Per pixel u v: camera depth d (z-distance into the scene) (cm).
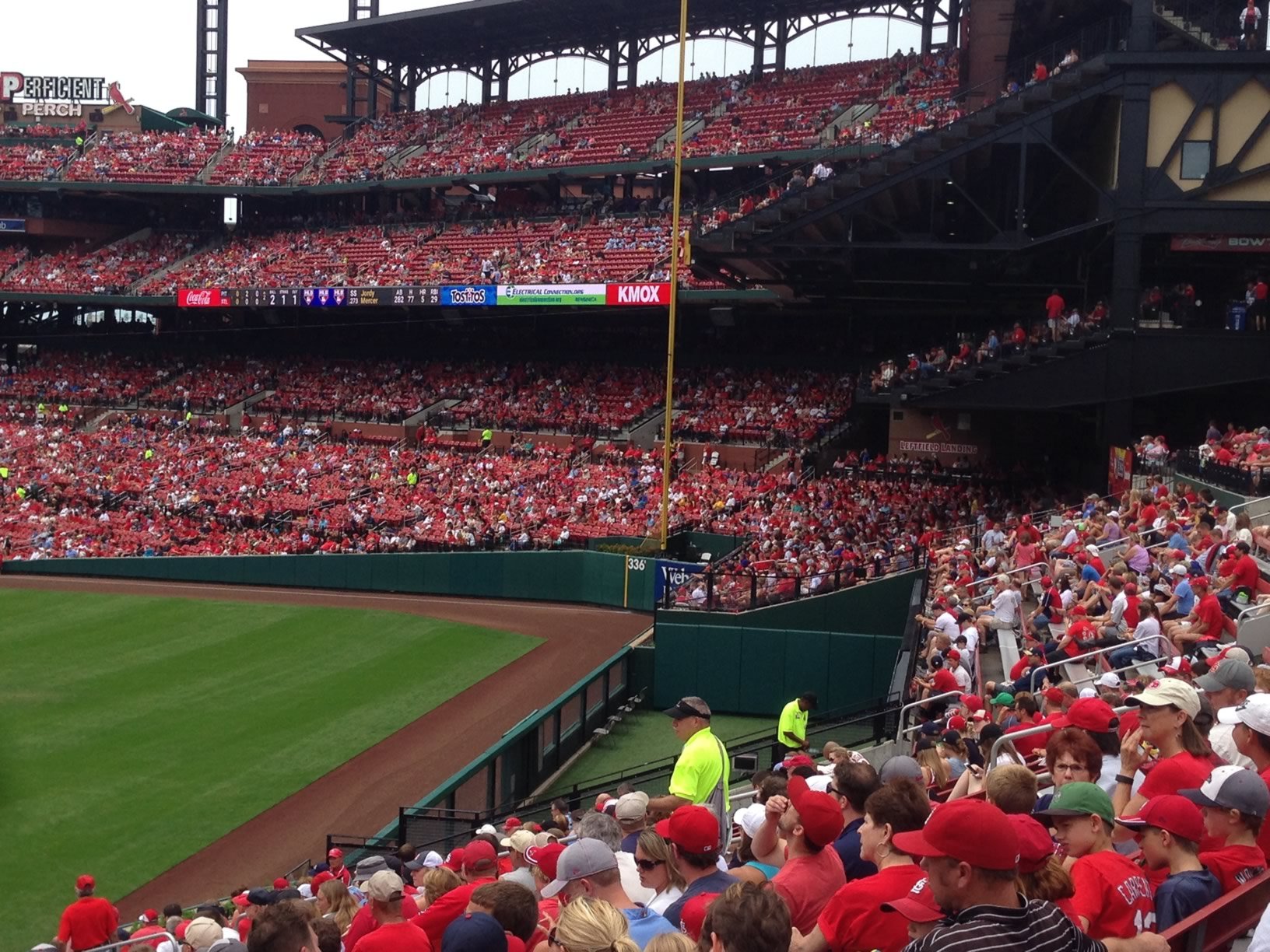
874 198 2938
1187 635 1304
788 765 852
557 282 4812
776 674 2603
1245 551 1515
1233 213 2630
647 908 574
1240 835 550
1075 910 496
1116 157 2717
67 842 1747
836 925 500
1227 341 2688
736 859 817
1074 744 670
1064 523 2364
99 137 6406
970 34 3619
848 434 4212
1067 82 2698
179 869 1666
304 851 1733
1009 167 3148
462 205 5791
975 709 1216
